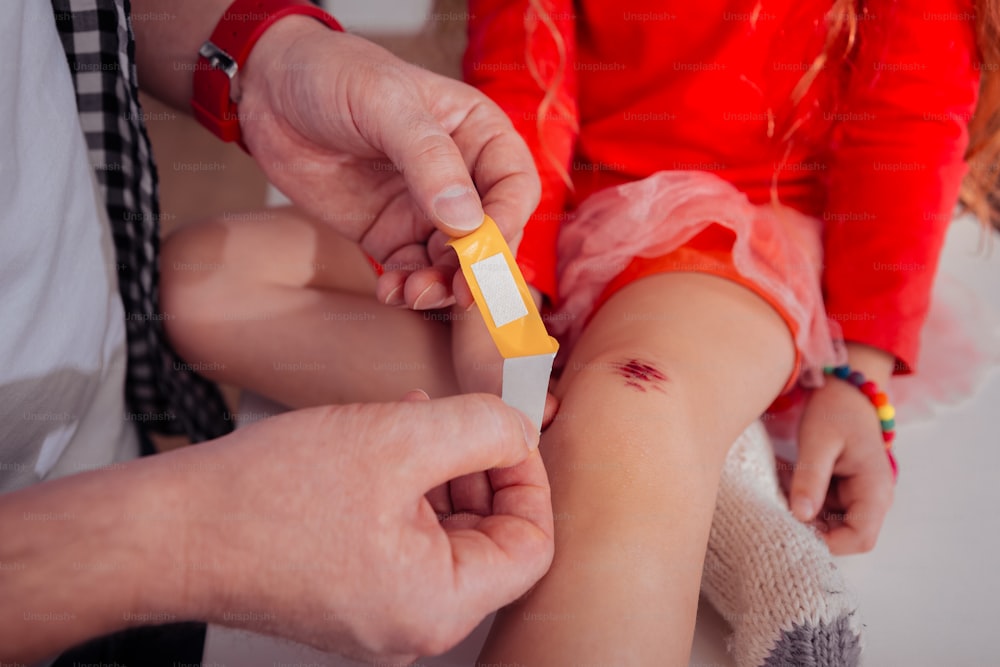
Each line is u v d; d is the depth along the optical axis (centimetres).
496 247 42
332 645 38
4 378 42
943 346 62
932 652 48
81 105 50
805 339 54
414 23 98
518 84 61
